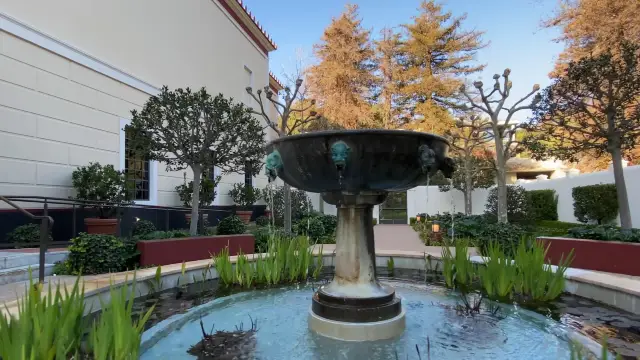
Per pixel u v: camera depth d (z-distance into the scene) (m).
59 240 6.84
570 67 6.62
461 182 15.94
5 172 6.08
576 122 7.48
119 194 7.18
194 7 12.22
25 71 6.43
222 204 13.58
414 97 23.72
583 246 5.34
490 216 12.01
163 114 6.25
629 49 6.33
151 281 4.26
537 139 7.70
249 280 4.57
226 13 14.38
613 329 3.01
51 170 6.90
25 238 5.78
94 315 3.31
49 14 6.91
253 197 13.77
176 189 10.70
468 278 4.48
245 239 6.61
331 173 2.75
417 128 22.41
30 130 6.51
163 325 3.10
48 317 2.01
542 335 2.93
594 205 10.43
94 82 7.97
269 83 18.64
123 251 5.07
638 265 4.81
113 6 8.62
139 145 6.34
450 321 3.28
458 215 12.32
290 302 3.95
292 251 4.89
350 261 3.21
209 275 5.02
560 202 13.60
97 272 4.78
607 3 13.30
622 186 6.62
